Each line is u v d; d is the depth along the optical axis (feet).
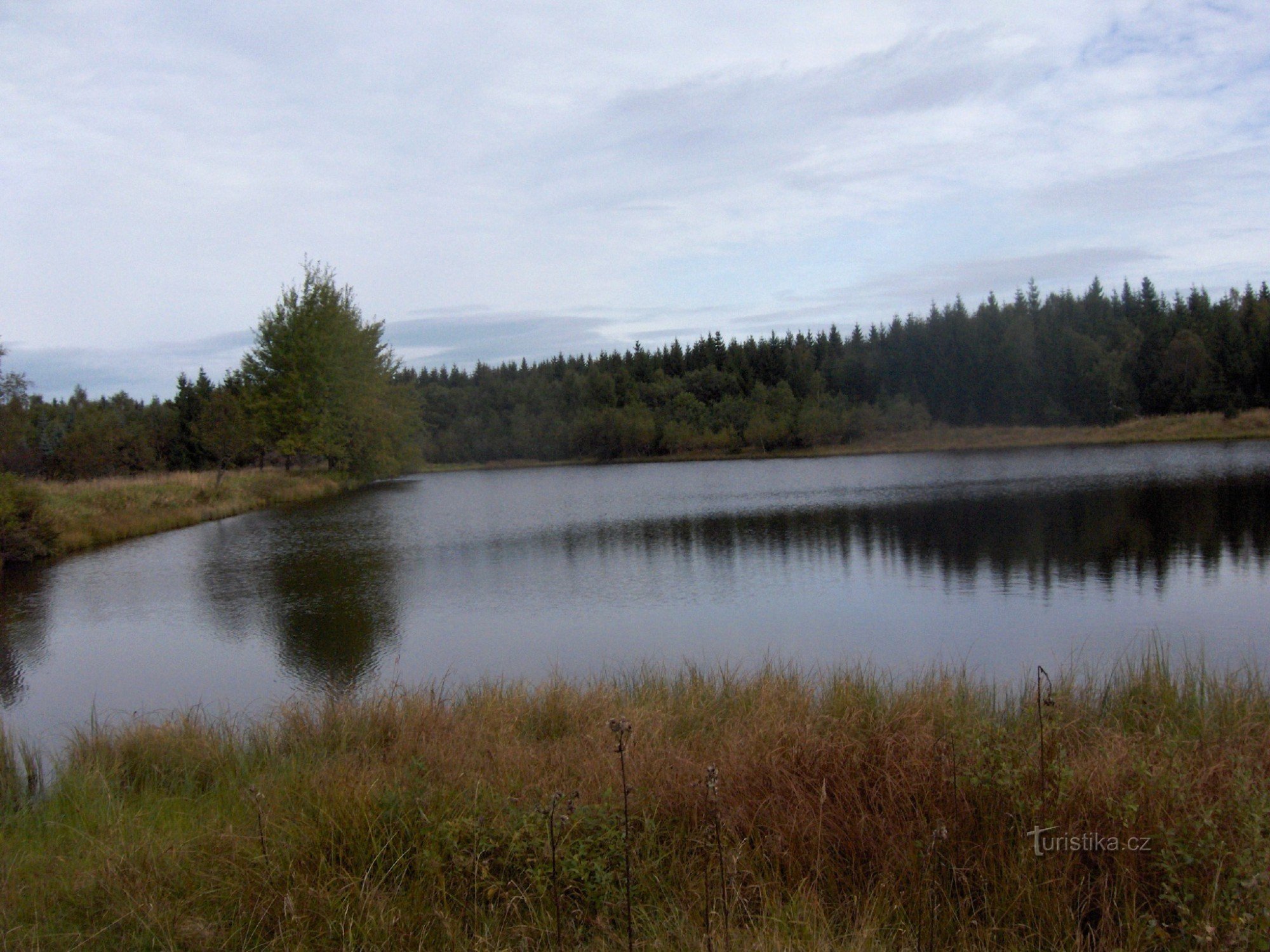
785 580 47.09
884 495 89.81
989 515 69.36
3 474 62.03
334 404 135.85
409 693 24.34
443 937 10.80
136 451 135.54
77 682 31.12
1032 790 12.51
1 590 50.70
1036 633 33.81
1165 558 48.37
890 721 16.63
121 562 59.88
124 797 16.99
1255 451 125.59
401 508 100.22
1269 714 18.60
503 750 16.74
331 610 42.86
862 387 240.32
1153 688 20.66
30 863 13.41
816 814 12.80
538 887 11.54
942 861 11.53
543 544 65.16
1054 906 10.71
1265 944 9.13
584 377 263.49
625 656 32.86
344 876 11.92
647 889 11.74
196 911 11.53
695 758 15.79
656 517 81.30
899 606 39.68
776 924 10.61
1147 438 172.96
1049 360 202.49
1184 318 213.46
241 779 17.47
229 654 34.73
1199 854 10.75
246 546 67.41
